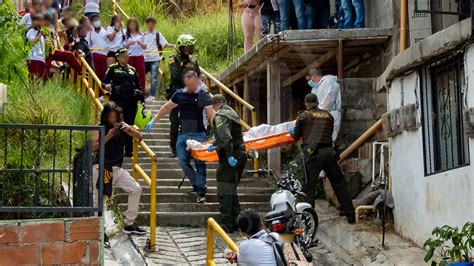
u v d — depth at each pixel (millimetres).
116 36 14625
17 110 11273
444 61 10164
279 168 10211
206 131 9430
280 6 12852
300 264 7391
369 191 11789
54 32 14984
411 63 10398
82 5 18438
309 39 12445
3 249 7438
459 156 9859
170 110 9586
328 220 11203
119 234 10297
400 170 10922
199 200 10898
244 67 9750
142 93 12125
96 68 14641
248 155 8945
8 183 9438
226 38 16406
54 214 8766
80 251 7582
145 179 10125
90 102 13375
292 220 7938
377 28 12844
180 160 9852
